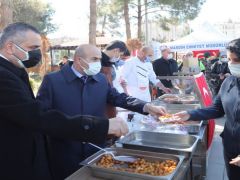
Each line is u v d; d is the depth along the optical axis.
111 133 1.63
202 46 10.80
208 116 2.59
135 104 2.48
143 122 2.76
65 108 2.23
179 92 4.75
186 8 15.65
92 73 2.26
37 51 1.74
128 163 1.83
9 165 1.67
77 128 1.56
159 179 1.53
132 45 5.33
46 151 1.97
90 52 2.23
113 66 3.69
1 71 1.53
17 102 1.50
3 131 1.65
